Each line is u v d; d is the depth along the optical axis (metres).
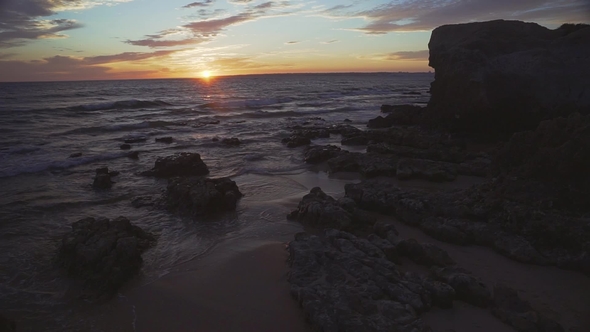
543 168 10.43
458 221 10.27
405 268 8.43
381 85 105.31
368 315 6.32
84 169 17.83
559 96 20.50
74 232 9.46
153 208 12.85
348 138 24.14
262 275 8.36
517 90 21.12
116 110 39.97
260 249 9.54
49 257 9.38
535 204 9.93
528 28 24.09
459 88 22.75
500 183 11.25
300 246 8.78
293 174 17.14
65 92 63.31
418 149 19.97
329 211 10.63
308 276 7.73
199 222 11.60
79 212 12.55
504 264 8.62
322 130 27.55
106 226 9.73
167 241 10.31
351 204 11.28
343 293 6.89
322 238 9.40
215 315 7.09
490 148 20.62
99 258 8.50
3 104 41.84
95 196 14.08
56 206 12.92
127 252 8.70
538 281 7.90
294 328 6.63
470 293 7.11
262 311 7.12
